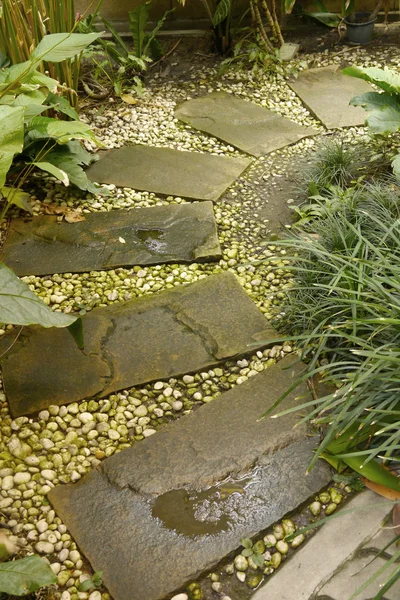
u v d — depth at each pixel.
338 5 5.09
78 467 2.14
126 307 2.70
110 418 2.29
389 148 3.56
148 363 2.45
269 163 3.66
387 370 2.06
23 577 1.65
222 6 4.32
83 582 1.81
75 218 3.22
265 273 2.88
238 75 4.56
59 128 3.05
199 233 3.09
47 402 2.32
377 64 4.60
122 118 4.11
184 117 4.12
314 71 4.58
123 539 1.91
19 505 2.03
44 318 1.91
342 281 2.42
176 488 2.03
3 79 2.90
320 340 2.27
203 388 2.37
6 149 2.16
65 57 2.66
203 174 3.54
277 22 4.70
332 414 2.05
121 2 4.99
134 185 3.47
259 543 1.89
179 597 1.77
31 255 3.01
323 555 1.84
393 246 2.56
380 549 1.85
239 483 2.04
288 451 2.11
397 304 2.21
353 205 2.90
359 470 1.99
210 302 2.69
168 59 4.82
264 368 2.43
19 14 3.27
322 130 3.95
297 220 3.21
